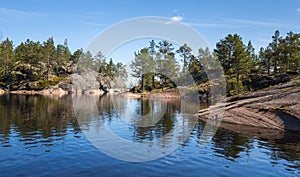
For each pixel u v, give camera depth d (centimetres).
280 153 1324
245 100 2541
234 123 2306
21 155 1226
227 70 4841
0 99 5072
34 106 3775
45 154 1248
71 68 9675
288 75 4828
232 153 1316
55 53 10000
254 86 4959
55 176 969
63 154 1252
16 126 2034
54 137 1636
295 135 1792
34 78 8962
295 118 1991
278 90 2541
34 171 1016
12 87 8600
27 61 9650
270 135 1789
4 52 9369
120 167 1077
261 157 1245
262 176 1001
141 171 1035
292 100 2152
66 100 5122
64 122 2258
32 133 1764
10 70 9375
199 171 1045
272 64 5650
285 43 5381
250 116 2241
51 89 8006
